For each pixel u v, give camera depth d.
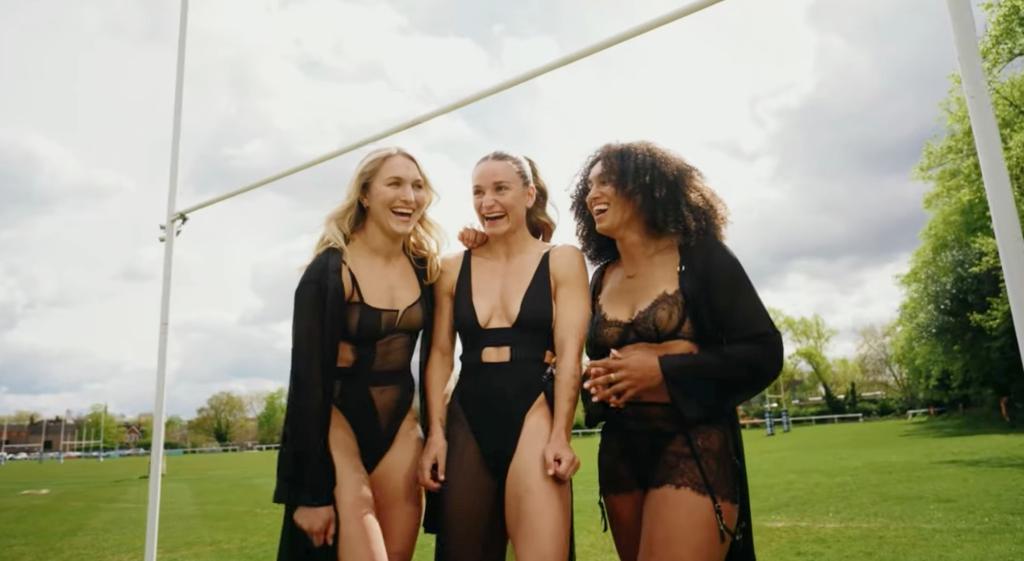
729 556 1.90
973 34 2.02
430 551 5.24
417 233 2.43
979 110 1.99
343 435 2.24
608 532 5.17
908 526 4.61
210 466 20.70
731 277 1.90
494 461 2.03
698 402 1.84
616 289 2.09
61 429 50.97
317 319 2.21
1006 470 5.68
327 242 2.33
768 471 7.28
